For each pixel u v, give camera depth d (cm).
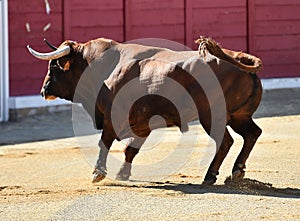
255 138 1135
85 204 1027
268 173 1241
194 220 929
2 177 1258
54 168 1341
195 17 2197
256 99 1116
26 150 1538
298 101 2092
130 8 2114
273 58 2273
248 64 1109
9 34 1953
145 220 934
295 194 1078
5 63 1912
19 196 1086
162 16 2159
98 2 2073
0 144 1611
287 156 1402
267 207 986
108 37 2094
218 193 1077
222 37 2233
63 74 1236
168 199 1043
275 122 1800
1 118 1903
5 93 1911
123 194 1082
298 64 2300
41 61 1998
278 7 2273
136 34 2131
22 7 1970
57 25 2023
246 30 2252
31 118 1925
